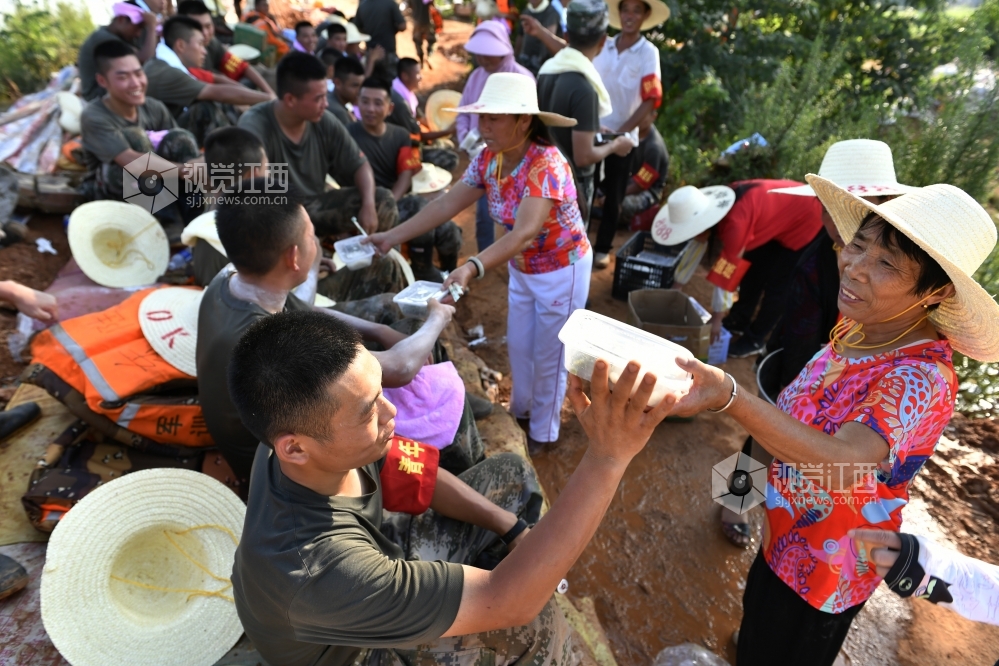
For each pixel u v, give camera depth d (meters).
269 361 1.29
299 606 1.32
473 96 5.63
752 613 2.05
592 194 4.73
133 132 4.36
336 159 4.34
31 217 4.90
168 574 2.08
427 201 4.81
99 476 2.40
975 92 5.24
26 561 2.19
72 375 2.52
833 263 2.48
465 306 5.02
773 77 7.16
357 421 1.33
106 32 5.35
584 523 1.30
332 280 3.78
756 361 4.34
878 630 2.80
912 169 5.02
